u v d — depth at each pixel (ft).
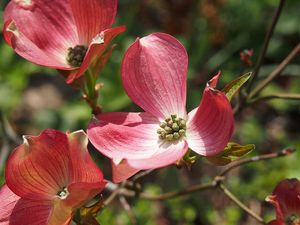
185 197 2.34
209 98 1.10
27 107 2.79
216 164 1.14
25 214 1.14
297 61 2.70
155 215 2.37
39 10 1.32
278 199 1.21
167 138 1.18
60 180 1.13
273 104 2.61
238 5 2.77
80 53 1.30
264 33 2.76
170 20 2.69
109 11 1.27
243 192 2.26
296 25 2.72
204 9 2.65
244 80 1.14
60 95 2.88
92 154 2.47
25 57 1.23
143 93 1.23
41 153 1.10
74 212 1.08
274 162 2.26
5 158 1.90
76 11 1.29
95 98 1.34
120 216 2.05
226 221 2.15
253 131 2.56
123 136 1.18
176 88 1.23
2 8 2.59
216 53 2.78
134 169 1.06
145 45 1.23
